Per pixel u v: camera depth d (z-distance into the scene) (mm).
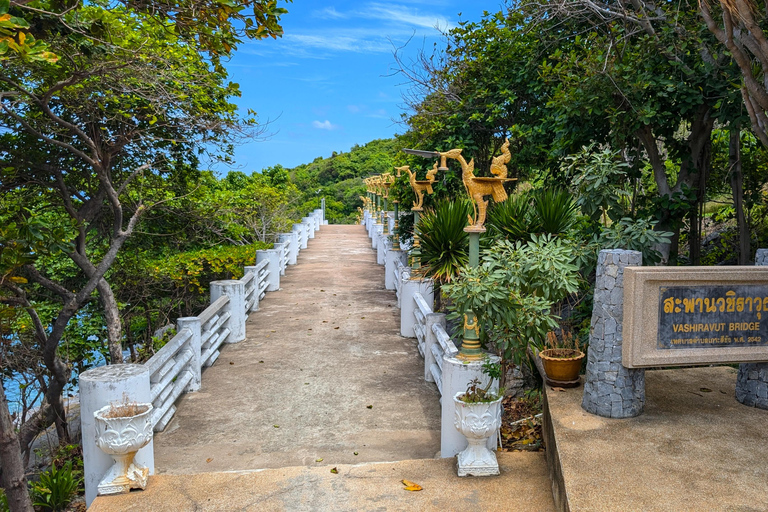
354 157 57625
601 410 4867
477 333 5309
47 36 6824
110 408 4602
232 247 14164
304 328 10477
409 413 6590
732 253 10305
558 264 5434
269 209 21891
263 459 5480
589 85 7531
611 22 8344
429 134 11852
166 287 12539
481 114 11195
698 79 7344
